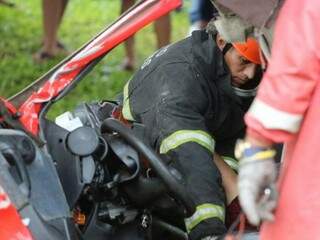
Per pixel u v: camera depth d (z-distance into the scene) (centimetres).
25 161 596
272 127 472
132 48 1467
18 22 1683
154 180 633
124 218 654
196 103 670
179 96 666
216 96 682
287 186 493
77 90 1357
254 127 478
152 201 645
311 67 460
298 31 463
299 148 484
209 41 681
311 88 466
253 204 473
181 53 687
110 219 650
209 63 675
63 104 1286
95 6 1872
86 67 696
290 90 465
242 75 676
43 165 605
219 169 693
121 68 1477
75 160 642
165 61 688
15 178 579
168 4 676
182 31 1753
